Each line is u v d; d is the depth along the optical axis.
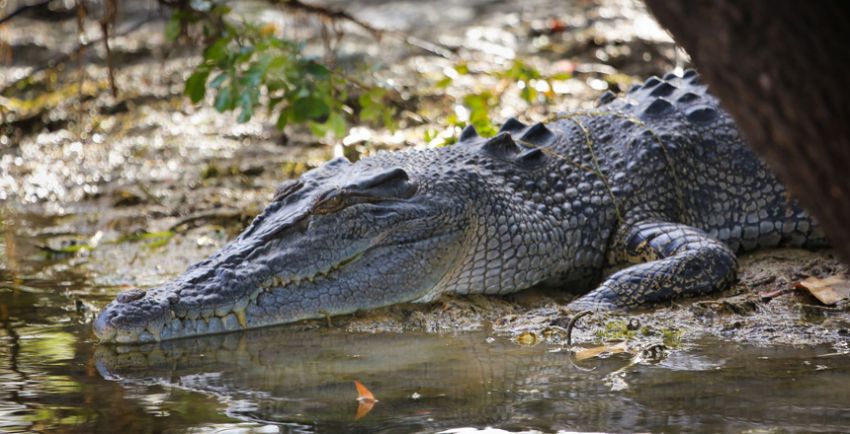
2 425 7.29
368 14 31.94
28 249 14.89
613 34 25.89
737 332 10.02
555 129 13.15
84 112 22.94
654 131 12.82
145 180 18.69
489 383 8.26
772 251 12.92
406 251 11.10
